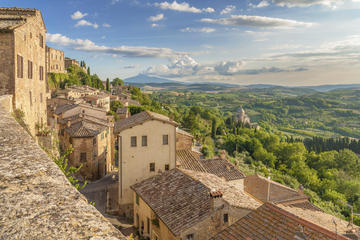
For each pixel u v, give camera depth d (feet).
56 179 14.83
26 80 84.23
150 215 74.54
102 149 156.66
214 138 417.90
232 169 112.47
